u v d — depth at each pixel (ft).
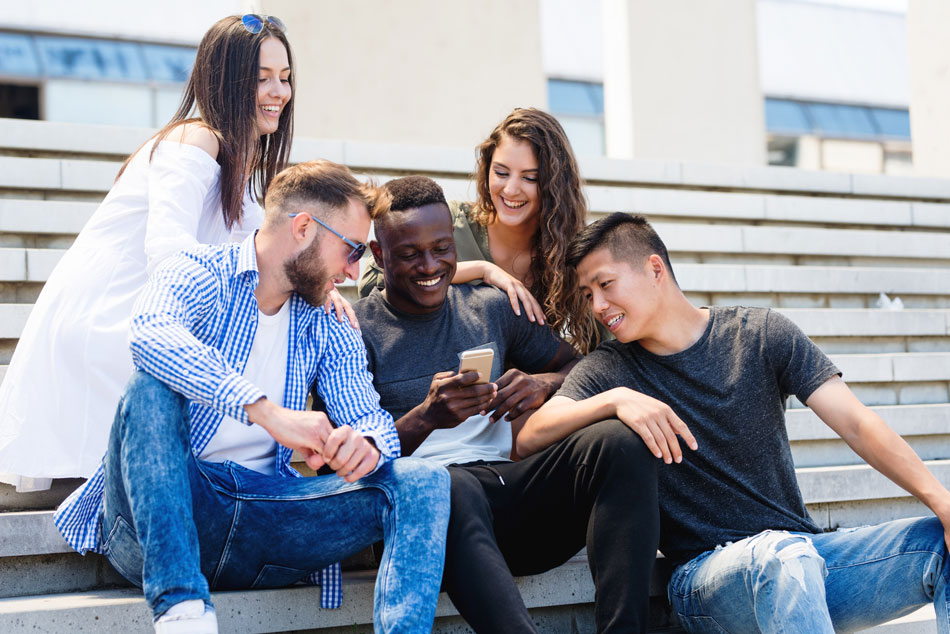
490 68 21.93
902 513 10.62
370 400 7.04
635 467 6.71
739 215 15.49
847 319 13.57
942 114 20.79
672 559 7.71
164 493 5.74
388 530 6.24
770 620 6.64
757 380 7.61
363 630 7.23
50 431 7.57
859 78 64.44
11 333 9.91
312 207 6.79
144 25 48.49
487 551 6.28
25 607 6.57
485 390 7.17
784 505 7.60
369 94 20.94
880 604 7.14
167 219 7.59
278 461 7.07
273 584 6.92
